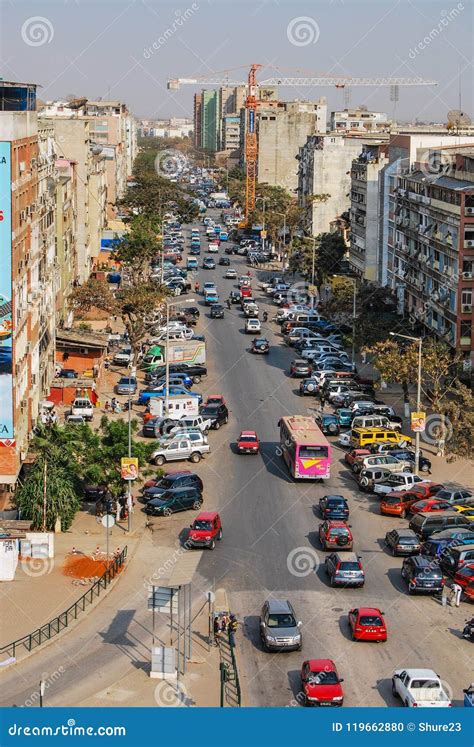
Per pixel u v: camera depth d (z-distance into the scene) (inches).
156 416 3959.2
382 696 2038.6
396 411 4281.5
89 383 4217.5
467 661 2208.4
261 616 2345.0
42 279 3890.3
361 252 6633.9
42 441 3002.0
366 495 3336.6
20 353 3080.7
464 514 3065.9
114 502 3070.9
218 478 3459.6
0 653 2207.2
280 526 3034.0
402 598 2546.8
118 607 2468.0
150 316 5211.6
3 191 2883.9
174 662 2103.8
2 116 2942.9
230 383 4746.6
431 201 4825.3
